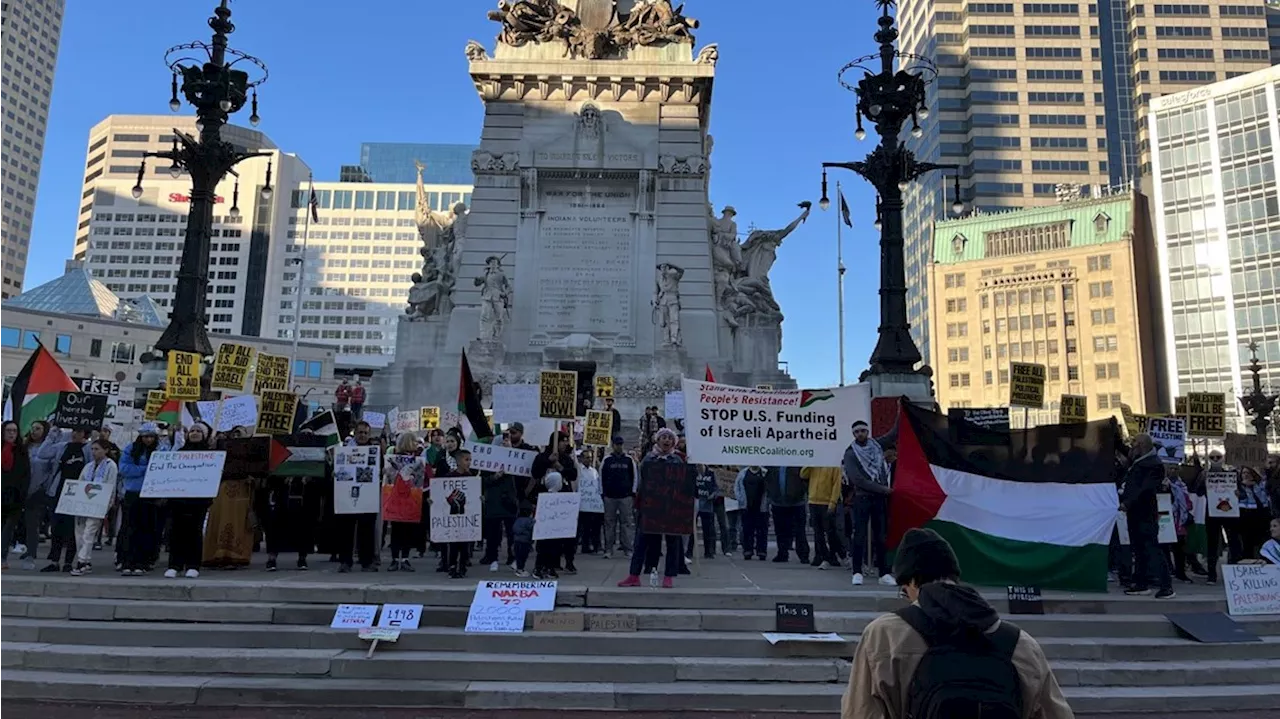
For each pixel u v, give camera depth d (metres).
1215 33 117.81
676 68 31.44
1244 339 84.75
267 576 12.53
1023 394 17.48
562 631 10.19
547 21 32.59
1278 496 15.54
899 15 142.12
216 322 153.75
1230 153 87.50
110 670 9.41
